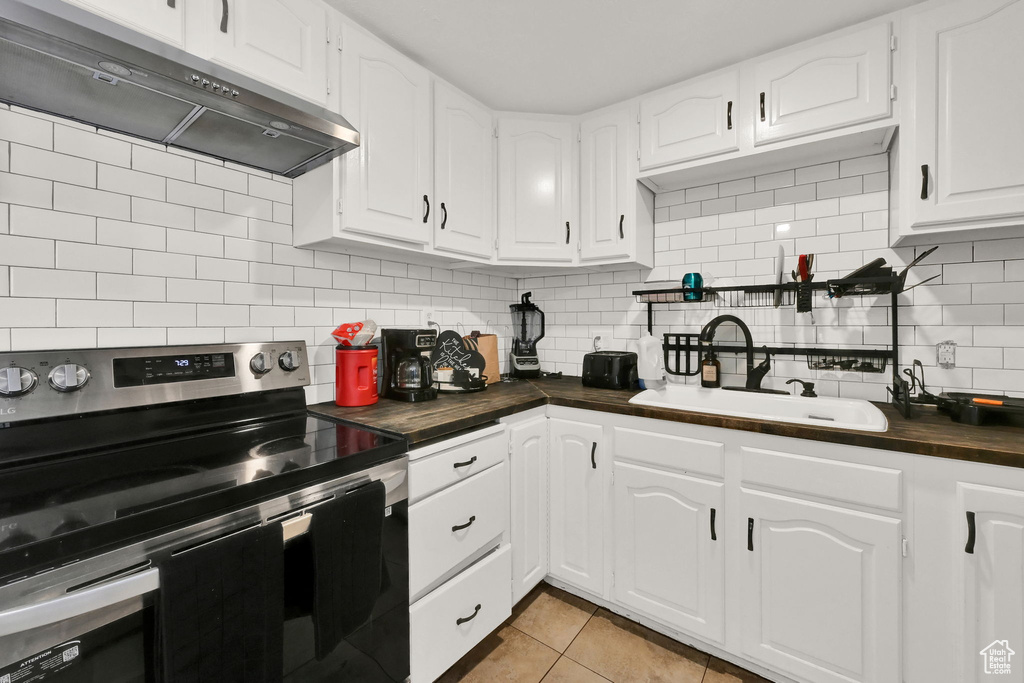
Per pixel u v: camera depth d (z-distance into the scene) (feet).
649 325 7.23
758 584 4.55
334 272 5.62
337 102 4.52
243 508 2.81
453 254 6.01
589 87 6.13
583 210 6.83
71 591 2.14
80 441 3.43
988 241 4.94
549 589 6.34
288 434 4.08
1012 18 4.11
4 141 3.36
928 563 3.77
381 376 6.14
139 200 4.02
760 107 5.38
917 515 3.80
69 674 2.18
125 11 3.17
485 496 4.93
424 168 5.47
